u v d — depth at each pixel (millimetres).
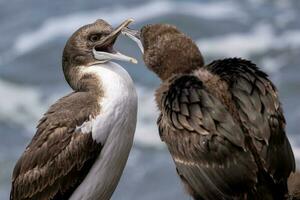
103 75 14602
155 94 13234
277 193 12453
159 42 13453
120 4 64688
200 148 12289
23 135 47719
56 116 14547
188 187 12820
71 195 14664
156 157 42625
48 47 58188
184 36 13477
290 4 64625
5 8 65562
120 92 14391
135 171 41312
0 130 48188
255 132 12273
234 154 12188
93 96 14461
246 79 12461
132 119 14539
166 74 13406
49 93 52188
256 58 56188
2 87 52781
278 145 12375
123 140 14500
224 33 59250
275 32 59406
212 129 12242
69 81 15055
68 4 65625
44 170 14547
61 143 14438
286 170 12492
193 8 62344
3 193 40094
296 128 44531
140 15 62625
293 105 48125
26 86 53062
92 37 14906
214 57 56656
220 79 12633
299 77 52062
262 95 12375
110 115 14305
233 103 12406
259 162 12258
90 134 14312
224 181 12281
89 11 64375
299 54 55688
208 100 12359
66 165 14461
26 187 14719
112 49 15062
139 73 51031
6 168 42688
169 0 63531
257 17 61688
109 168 14586
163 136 12766
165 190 39594
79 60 14875
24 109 50688
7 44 59625
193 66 13305
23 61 56406
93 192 14672
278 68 54219
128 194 39656
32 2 66312
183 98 12484
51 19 63375
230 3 63594
